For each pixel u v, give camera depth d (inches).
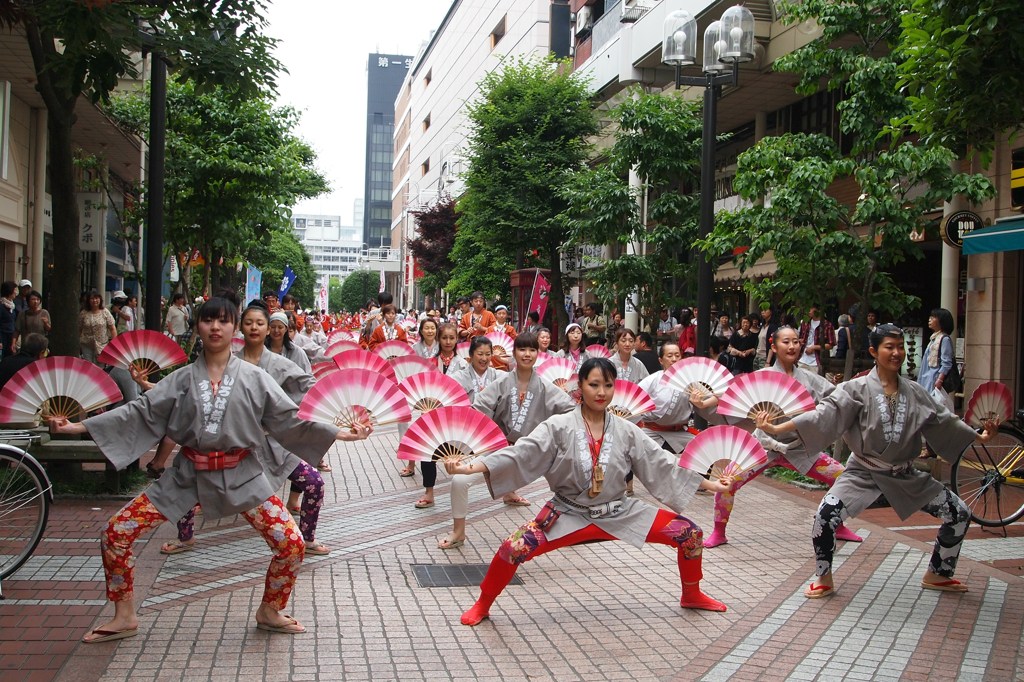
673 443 335.6
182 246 772.0
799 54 425.7
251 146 721.0
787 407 231.5
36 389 182.1
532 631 205.3
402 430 410.9
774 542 294.0
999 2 223.0
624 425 206.5
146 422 185.0
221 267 982.4
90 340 568.1
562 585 243.9
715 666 185.3
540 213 1007.6
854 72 413.7
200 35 350.3
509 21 1879.9
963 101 249.3
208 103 696.4
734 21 447.5
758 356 643.5
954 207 512.7
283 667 178.4
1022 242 416.8
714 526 295.0
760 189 418.3
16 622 199.3
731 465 205.8
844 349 590.6
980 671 183.6
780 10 566.9
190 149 690.8
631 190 658.8
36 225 804.6
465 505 281.4
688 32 461.1
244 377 189.0
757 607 225.0
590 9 1147.3
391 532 300.4
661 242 634.8
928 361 437.7
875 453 225.9
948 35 238.4
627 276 637.3
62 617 203.6
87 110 717.3
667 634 204.7
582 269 1120.8
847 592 238.1
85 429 179.8
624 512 207.0
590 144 1068.5
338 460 450.9
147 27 359.3
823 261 399.2
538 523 205.8
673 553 280.7
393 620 210.2
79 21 296.7
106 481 328.2
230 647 188.5
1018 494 320.8
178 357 253.1
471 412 196.7
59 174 361.1
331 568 254.8
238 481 188.1
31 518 258.5
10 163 750.5
